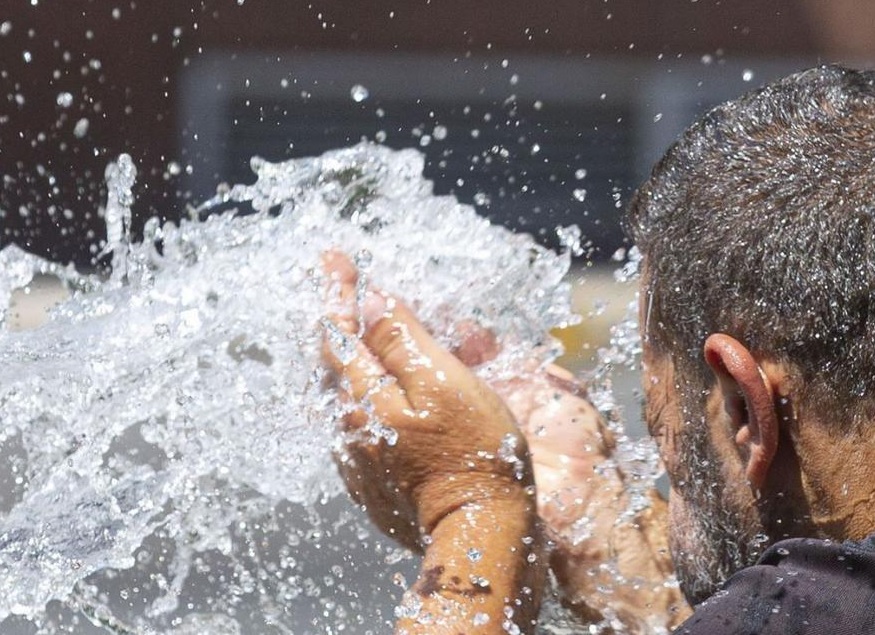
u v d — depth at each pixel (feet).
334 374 14.11
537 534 13.56
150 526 17.93
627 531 15.99
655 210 12.71
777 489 11.85
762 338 11.62
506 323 16.56
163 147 124.57
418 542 14.07
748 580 11.21
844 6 146.92
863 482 11.38
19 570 17.52
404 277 16.34
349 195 17.56
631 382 16.65
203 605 18.76
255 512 18.62
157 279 18.40
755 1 148.77
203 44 137.80
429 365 13.87
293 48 145.28
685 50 149.69
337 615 18.38
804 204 11.59
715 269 11.92
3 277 20.40
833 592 10.87
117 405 17.99
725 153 12.32
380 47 149.07
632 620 15.76
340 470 14.38
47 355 18.29
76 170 110.52
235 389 17.46
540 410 16.46
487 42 150.71
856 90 12.36
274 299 17.33
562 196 122.62
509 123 151.23
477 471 13.61
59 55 114.52
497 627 12.92
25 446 18.13
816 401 11.45
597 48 149.69
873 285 11.19
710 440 12.43
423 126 149.59
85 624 19.02
